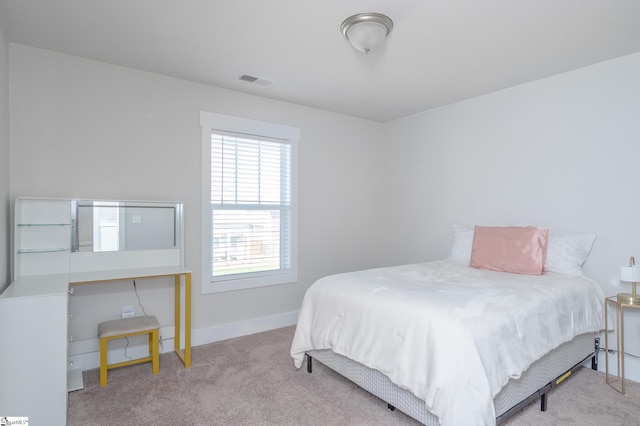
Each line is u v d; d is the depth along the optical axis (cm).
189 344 273
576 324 232
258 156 361
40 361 188
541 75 303
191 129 318
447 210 386
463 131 371
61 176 263
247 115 350
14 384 183
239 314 348
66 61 265
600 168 277
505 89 336
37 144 255
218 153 336
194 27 226
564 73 296
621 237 266
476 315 178
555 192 302
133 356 289
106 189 279
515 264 280
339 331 225
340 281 247
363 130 442
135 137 292
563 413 209
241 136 346
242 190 351
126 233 282
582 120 286
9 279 238
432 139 402
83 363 269
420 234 414
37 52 255
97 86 277
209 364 277
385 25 213
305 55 266
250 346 317
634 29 226
